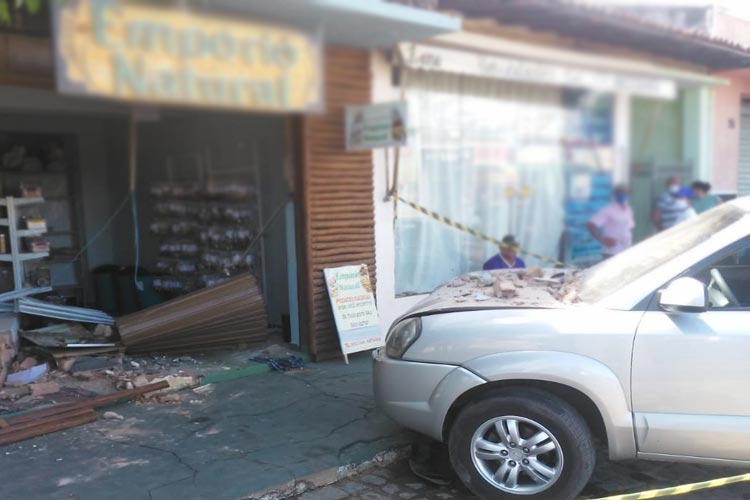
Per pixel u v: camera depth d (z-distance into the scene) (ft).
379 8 14.29
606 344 11.32
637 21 22.20
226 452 13.87
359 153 20.89
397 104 18.58
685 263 11.81
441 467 13.78
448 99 23.61
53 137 28.17
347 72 19.90
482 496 11.94
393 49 19.74
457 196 24.38
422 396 12.32
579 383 11.27
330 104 19.77
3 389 16.78
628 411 11.29
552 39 23.20
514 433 11.72
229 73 12.07
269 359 19.89
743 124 34.60
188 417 15.81
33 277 24.14
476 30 21.04
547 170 26.84
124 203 27.27
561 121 26.86
